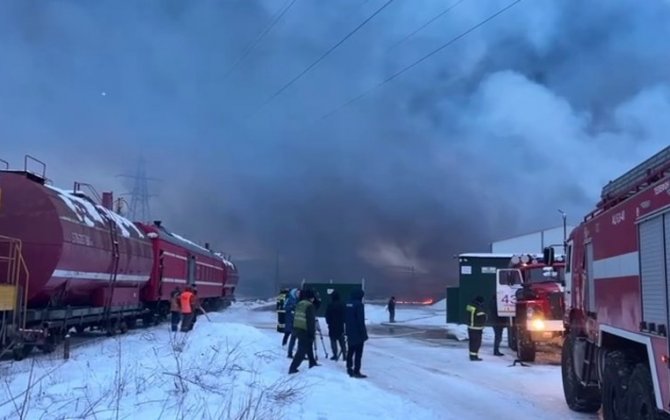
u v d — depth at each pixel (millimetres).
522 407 11320
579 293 11023
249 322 37906
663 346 6562
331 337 17172
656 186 6828
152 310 30266
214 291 48469
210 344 16125
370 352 20828
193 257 38625
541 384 13992
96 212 21281
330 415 8992
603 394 9250
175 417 7664
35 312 16875
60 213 17359
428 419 9719
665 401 6551
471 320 18594
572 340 11195
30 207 17062
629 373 8234
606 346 9328
